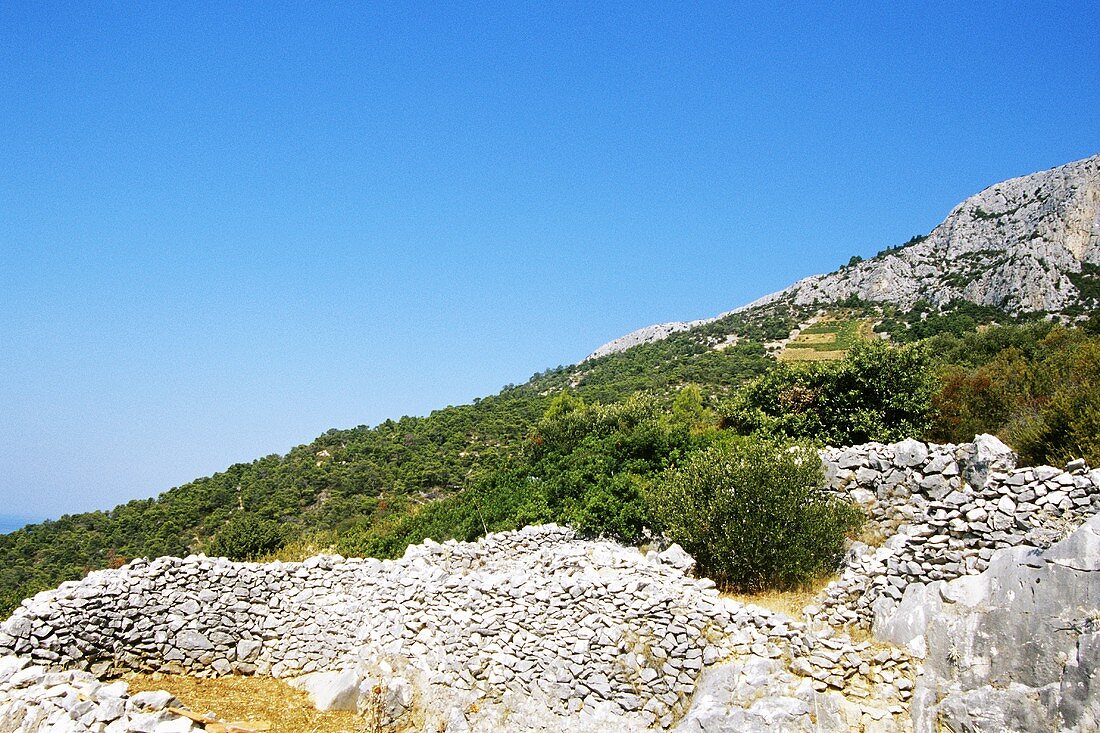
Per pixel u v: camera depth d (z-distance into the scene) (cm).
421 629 1559
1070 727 970
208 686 1597
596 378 8806
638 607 1369
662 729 1263
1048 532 1342
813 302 10944
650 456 2448
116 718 1123
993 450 1544
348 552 3169
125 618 1623
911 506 1645
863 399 2697
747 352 8706
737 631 1299
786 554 1545
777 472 1667
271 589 1755
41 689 1228
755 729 1124
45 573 3903
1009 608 1117
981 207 11419
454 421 6631
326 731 1385
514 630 1449
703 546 1673
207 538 4356
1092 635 998
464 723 1370
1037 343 4119
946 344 5025
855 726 1125
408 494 4884
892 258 10994
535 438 3775
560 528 2016
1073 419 1831
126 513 5009
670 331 14025
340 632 1669
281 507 4841
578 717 1324
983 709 1052
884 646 1218
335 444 6462
